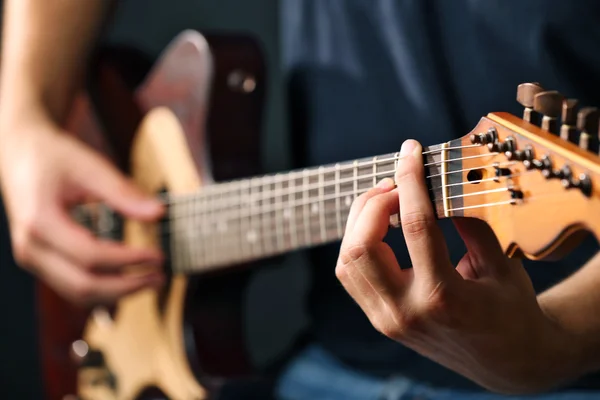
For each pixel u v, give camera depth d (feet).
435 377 3.68
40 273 4.09
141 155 4.15
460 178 2.56
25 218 4.00
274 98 5.75
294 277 5.65
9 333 5.86
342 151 3.95
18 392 5.87
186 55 4.00
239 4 5.74
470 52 3.59
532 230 2.45
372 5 3.79
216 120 3.95
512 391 2.80
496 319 2.63
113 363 4.26
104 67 4.24
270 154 5.75
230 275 3.98
